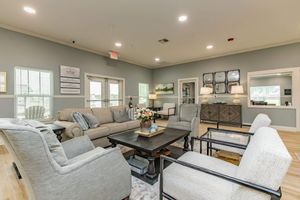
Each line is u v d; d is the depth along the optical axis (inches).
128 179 57.9
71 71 185.3
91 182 46.7
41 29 145.6
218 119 216.7
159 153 92.4
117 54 224.5
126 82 261.7
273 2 105.0
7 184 73.7
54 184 40.1
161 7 110.5
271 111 193.9
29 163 37.0
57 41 171.3
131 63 270.7
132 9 113.0
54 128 101.8
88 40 173.0
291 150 117.8
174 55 232.8
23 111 150.9
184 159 61.6
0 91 135.7
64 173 42.0
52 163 40.5
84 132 112.0
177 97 281.4
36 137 37.9
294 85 179.0
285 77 187.9
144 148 75.4
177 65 280.5
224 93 228.2
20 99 149.1
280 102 192.1
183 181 48.1
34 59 155.5
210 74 241.0
